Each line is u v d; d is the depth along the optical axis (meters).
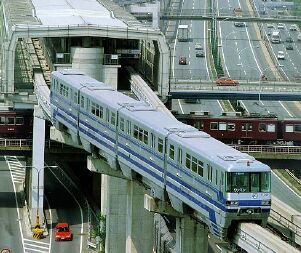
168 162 122.31
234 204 105.62
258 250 100.81
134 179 139.12
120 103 142.38
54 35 197.50
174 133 122.19
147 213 147.62
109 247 168.75
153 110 139.50
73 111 162.75
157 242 154.88
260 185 106.44
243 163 106.50
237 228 106.75
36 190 187.25
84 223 190.62
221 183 106.56
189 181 115.75
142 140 131.38
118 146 141.00
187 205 119.88
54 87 175.12
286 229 114.19
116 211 167.75
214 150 112.12
